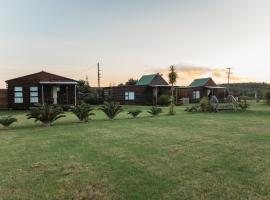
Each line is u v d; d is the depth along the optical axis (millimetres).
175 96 39469
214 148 7980
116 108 16953
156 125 13477
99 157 6984
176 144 8586
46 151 7766
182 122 14758
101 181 5215
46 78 29922
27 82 29328
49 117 13867
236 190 4723
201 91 49156
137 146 8305
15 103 28922
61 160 6754
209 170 5836
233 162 6445
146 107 32000
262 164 6266
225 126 13000
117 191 4730
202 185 4961
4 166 6289
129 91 40219
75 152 7586
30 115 14156
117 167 6098
